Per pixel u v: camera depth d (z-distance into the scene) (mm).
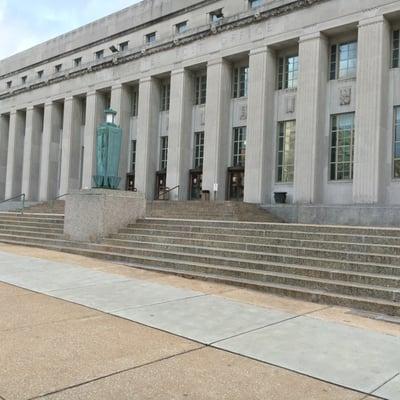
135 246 13961
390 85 22625
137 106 34219
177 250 12891
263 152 26000
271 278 9797
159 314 7312
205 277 10438
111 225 15422
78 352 5438
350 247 10664
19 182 42969
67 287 9305
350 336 6348
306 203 23844
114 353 5438
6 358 5172
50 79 39344
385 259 9617
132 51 33125
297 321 7090
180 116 30094
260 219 22422
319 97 24172
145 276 10789
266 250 11602
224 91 28422
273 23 25984
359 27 22766
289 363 5234
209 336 6195
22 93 42562
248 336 6230
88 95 36344
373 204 21625
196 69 30594
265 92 26125
